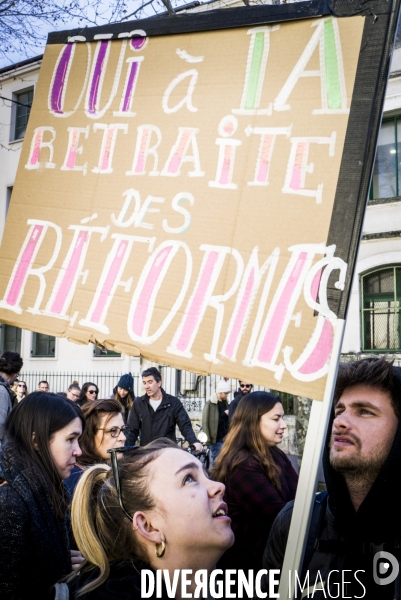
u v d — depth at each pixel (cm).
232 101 222
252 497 281
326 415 175
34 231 256
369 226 1439
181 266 218
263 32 220
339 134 198
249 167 212
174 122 233
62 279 243
